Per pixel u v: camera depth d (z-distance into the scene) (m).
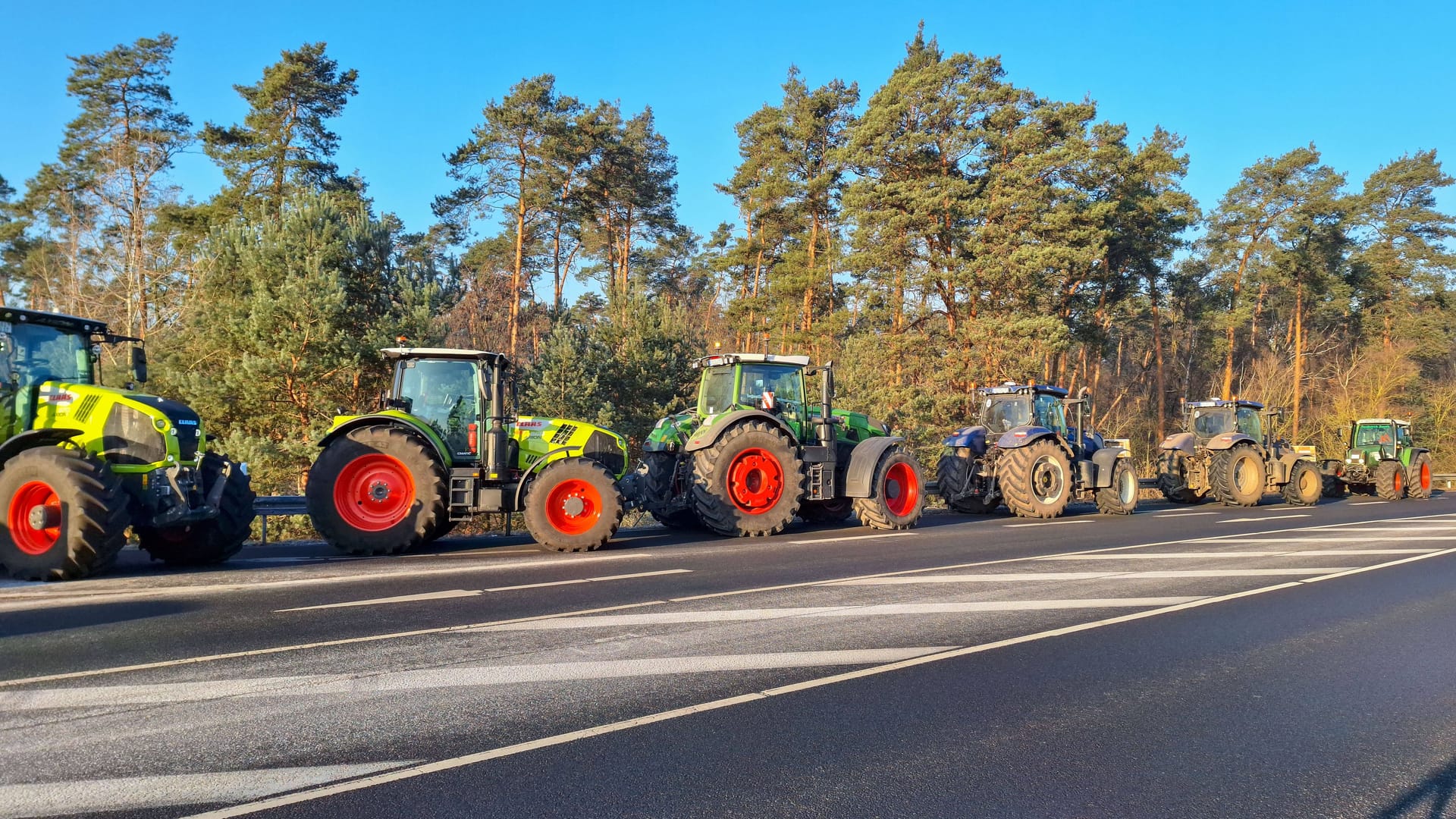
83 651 4.98
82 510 7.05
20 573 7.16
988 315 26.91
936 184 27.48
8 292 31.56
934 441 24.86
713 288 49.34
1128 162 33.19
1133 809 3.12
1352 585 7.61
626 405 20.12
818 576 7.72
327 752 3.52
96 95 28.11
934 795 3.21
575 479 9.38
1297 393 37.78
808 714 4.07
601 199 34.03
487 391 9.55
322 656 4.91
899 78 28.64
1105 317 38.97
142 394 8.12
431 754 3.52
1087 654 5.19
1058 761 3.55
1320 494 17.88
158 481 7.63
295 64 27.27
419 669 4.68
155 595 6.58
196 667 4.67
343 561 8.52
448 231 32.78
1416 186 44.44
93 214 25.16
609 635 5.44
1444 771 3.51
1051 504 13.95
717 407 11.90
